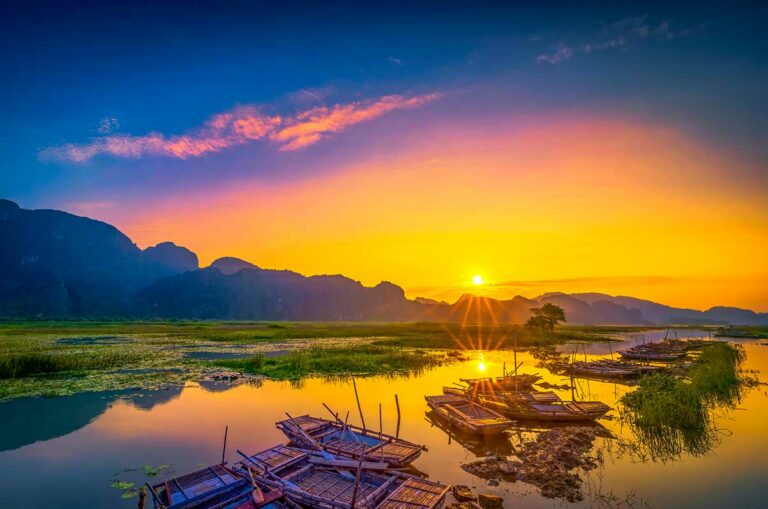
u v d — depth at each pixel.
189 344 61.81
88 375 32.34
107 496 12.91
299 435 16.94
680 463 14.81
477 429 17.31
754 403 23.03
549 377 33.88
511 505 11.86
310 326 146.75
